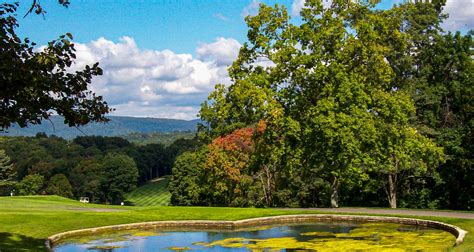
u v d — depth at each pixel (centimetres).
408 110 3394
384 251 1742
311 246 1919
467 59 4122
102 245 2078
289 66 3372
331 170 3275
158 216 2805
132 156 13975
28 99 1087
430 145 3481
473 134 3800
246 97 3344
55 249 1981
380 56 3309
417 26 4341
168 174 14900
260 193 5009
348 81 3169
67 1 1065
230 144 4747
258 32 3472
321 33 3275
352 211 2969
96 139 16325
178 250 1939
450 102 4266
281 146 3397
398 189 4556
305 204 4962
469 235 1803
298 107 3438
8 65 986
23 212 2827
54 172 12169
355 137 3184
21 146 13675
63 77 1113
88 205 4141
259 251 1869
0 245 1747
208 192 5262
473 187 3947
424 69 4250
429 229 2245
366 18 3438
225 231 2481
